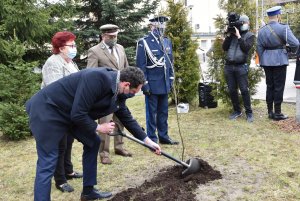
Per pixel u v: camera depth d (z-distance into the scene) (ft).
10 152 18.76
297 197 11.73
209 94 26.91
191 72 26.84
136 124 12.20
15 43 22.45
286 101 28.25
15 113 20.72
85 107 10.06
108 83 10.12
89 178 12.07
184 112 25.99
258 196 11.92
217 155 16.35
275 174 13.71
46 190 10.23
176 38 26.18
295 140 18.01
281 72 21.61
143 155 16.94
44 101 10.43
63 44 12.53
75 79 10.37
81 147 18.86
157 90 17.83
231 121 22.62
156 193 12.22
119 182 13.85
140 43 17.79
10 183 14.38
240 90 22.33
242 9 23.57
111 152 17.44
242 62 21.75
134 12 39.06
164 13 26.71
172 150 17.42
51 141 10.45
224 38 22.65
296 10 59.93
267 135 19.16
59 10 36.27
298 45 20.93
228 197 11.93
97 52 15.44
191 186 12.71
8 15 30.68
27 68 21.56
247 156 15.98
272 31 21.26
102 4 36.81
